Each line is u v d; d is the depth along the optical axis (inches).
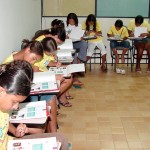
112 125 126.0
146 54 243.6
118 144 108.7
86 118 133.6
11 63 54.0
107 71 226.4
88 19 225.6
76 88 180.2
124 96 165.8
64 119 132.0
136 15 245.3
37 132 75.9
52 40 123.4
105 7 244.5
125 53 235.8
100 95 167.3
